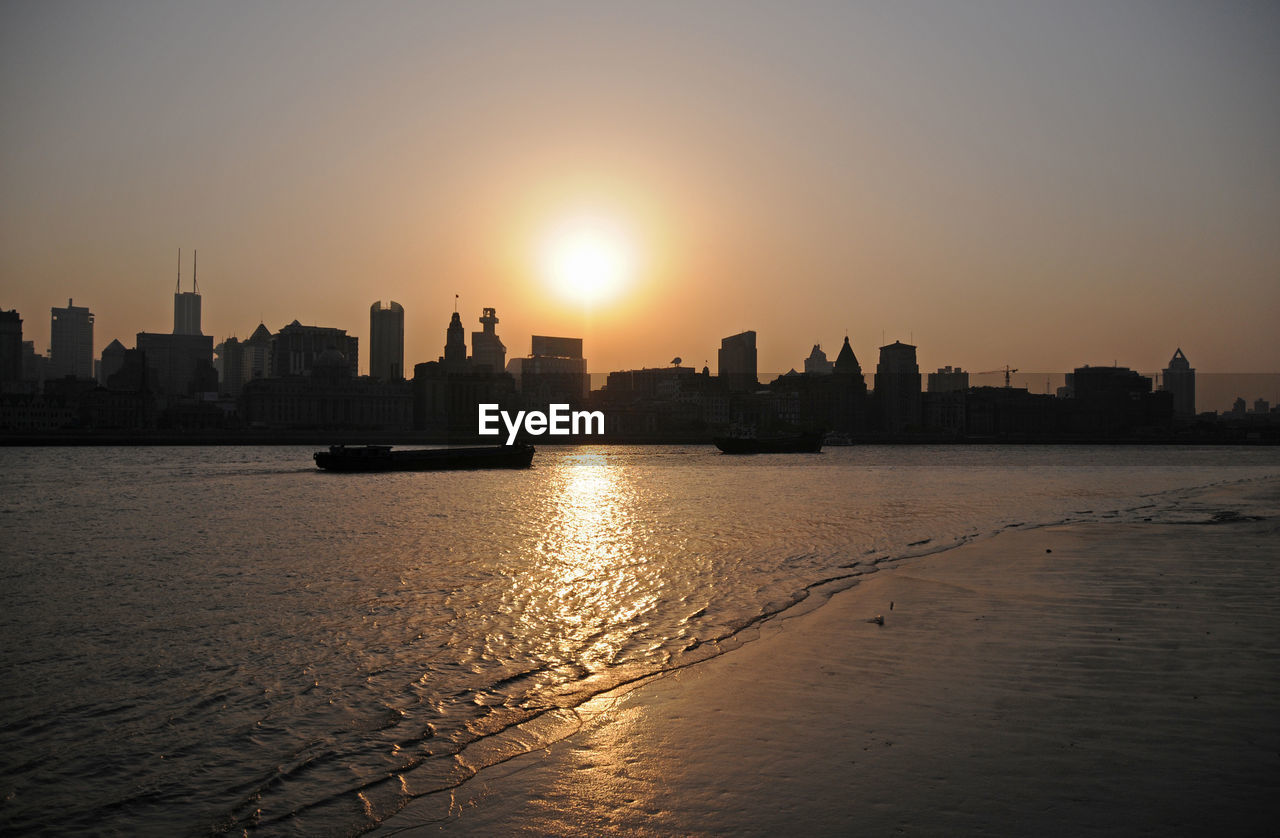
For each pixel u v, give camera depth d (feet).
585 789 38.99
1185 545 114.32
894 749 42.06
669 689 53.78
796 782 38.60
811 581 94.27
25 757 46.03
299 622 77.41
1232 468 449.89
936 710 47.70
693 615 77.30
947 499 227.61
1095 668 55.06
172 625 77.00
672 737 44.96
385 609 82.84
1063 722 45.11
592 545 132.67
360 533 153.28
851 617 73.15
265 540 143.33
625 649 65.31
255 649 67.77
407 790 40.01
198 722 50.85
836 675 55.36
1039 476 368.07
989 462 549.95
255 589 94.99
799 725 46.03
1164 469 438.81
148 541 143.43
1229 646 59.77
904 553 116.47
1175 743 41.70
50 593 93.86
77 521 180.75
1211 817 34.01
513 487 298.56
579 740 45.21
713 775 39.78
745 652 62.23
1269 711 46.03
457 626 74.84
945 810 35.24
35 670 62.54
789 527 156.46
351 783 41.22
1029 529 142.00
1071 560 103.04
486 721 49.39
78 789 41.93
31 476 373.61
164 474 390.42
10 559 121.80
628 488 288.30
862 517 175.42
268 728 49.52
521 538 143.23
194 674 60.90
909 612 74.54
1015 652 59.67
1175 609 72.49
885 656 59.72
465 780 40.81
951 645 62.18
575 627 73.72
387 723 49.67
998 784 37.58
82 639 71.92
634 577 100.32
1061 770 38.91
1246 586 82.69
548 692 54.65
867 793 37.14
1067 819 34.12
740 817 35.40
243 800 39.96
